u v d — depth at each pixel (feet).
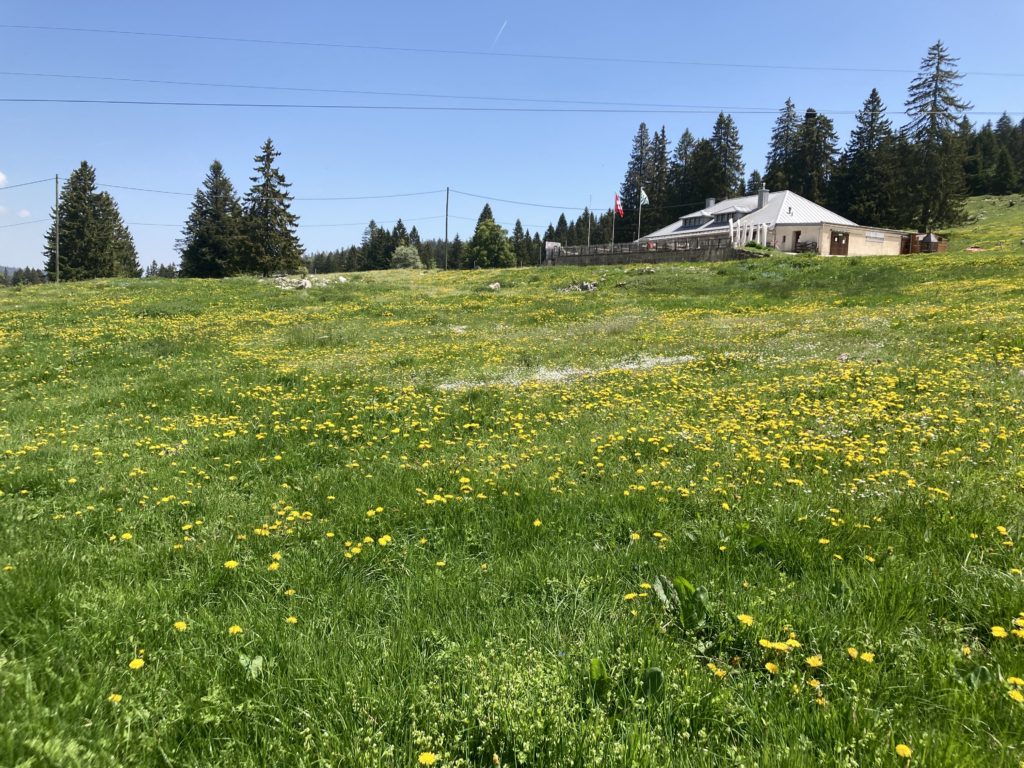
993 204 310.24
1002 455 19.74
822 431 24.30
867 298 77.30
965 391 28.73
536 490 18.28
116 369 47.11
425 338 65.16
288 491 19.62
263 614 11.44
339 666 9.53
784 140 305.94
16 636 10.32
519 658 9.66
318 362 50.19
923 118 230.48
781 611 10.77
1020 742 7.70
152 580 12.79
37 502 18.40
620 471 20.39
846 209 261.44
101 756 7.56
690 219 244.83
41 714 8.11
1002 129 443.32
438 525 16.35
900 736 7.89
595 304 90.38
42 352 54.49
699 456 21.74
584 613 11.22
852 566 12.56
